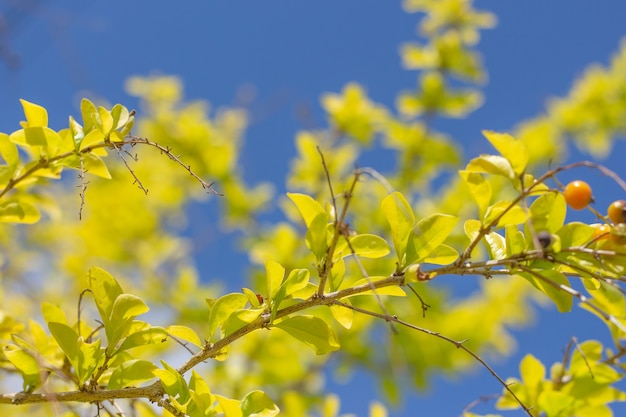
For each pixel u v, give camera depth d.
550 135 6.08
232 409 1.88
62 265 5.35
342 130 5.76
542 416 2.60
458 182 5.52
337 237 1.84
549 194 1.94
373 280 1.93
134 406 2.54
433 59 6.05
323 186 5.31
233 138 6.31
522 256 1.90
